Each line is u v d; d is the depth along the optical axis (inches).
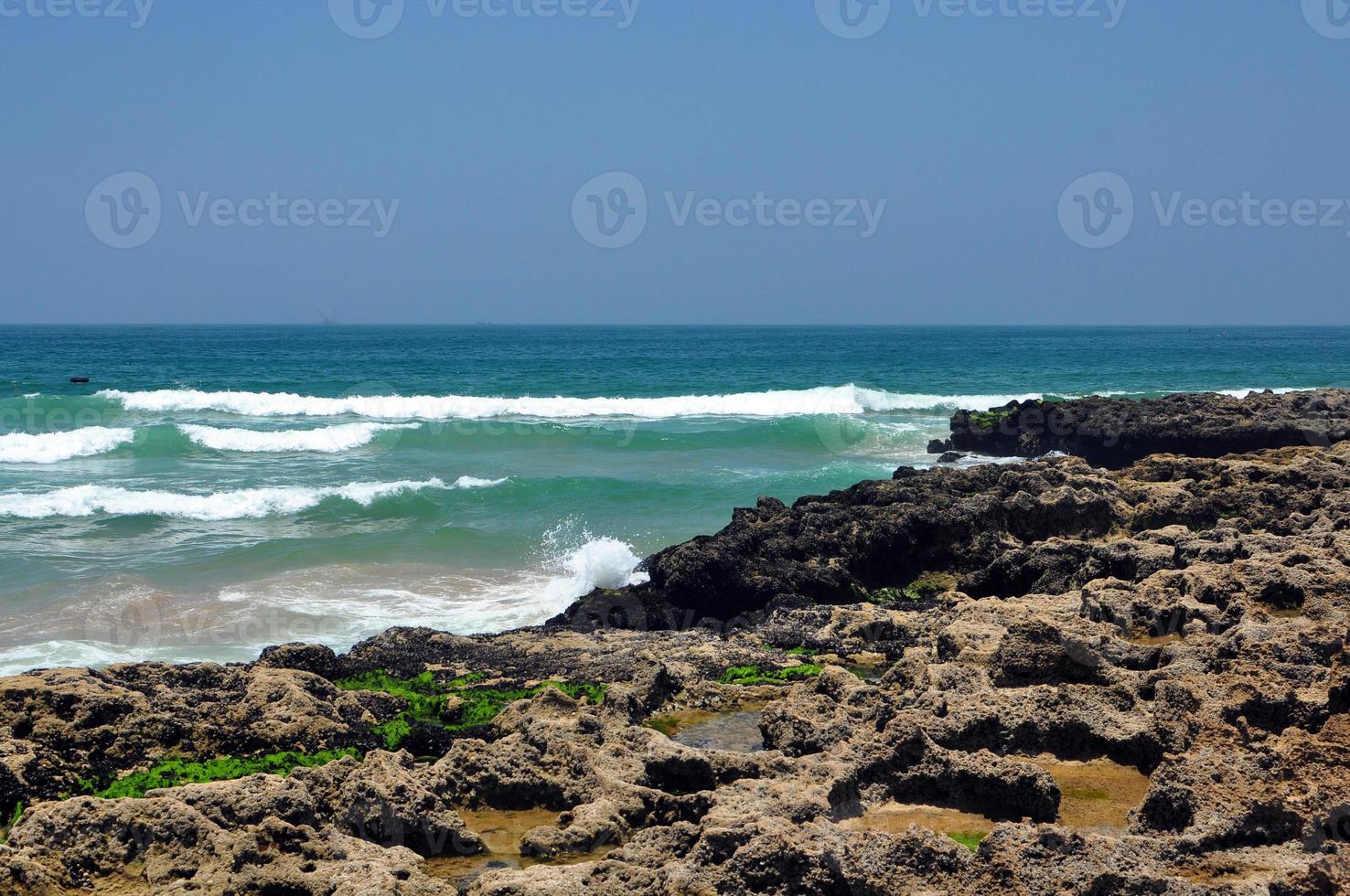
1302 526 745.0
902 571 785.6
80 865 333.7
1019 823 358.9
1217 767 360.5
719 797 368.5
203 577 795.4
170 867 335.0
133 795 399.9
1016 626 473.1
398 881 324.5
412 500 1011.3
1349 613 504.7
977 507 807.1
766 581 718.5
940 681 457.4
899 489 859.4
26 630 669.3
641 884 321.1
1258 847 335.6
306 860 343.3
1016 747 422.3
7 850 324.2
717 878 317.4
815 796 365.4
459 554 874.8
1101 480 884.6
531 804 407.5
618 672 542.9
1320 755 356.8
